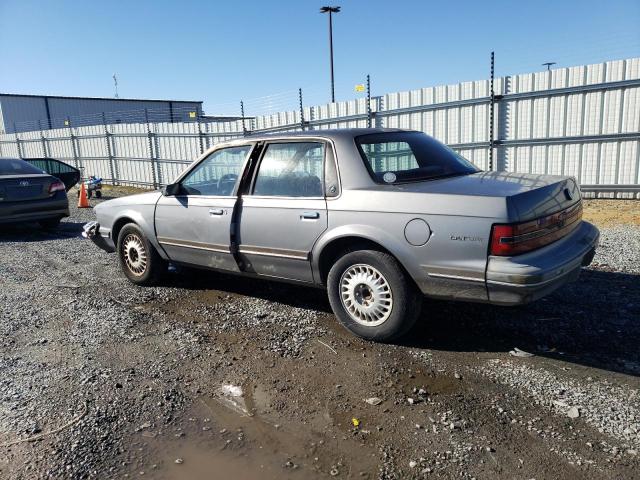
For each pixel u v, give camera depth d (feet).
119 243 20.17
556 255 12.00
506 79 36.37
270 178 15.48
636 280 17.74
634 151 32.71
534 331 13.88
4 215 31.71
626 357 12.25
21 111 115.65
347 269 13.76
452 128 39.22
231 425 10.27
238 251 16.14
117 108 128.16
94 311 17.13
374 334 13.52
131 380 12.22
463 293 12.05
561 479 8.33
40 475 8.95
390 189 13.08
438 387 11.32
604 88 32.76
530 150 36.35
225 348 13.79
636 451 8.90
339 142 14.26
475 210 11.63
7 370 12.97
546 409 10.27
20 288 20.38
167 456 9.37
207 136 57.57
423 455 9.09
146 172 66.49
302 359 12.96
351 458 9.12
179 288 19.35
